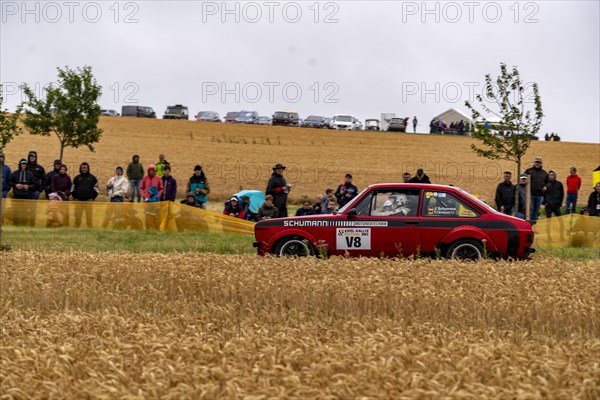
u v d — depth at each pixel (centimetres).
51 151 13025
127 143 14862
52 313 2255
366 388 1394
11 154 12338
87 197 5519
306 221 3403
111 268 2831
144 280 2647
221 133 17188
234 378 1408
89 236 4575
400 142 17012
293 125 19525
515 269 2877
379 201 3388
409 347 1623
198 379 1455
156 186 5759
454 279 2617
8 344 1797
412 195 3378
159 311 2288
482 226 3306
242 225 4944
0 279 2653
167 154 13762
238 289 2455
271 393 1362
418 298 2294
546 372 1494
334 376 1422
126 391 1382
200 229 5000
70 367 1539
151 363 1530
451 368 1538
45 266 2894
